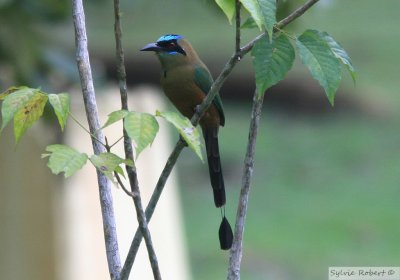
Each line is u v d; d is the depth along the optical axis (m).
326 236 19.52
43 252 10.06
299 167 24.78
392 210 21.23
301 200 22.17
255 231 19.86
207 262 18.00
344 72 31.88
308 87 30.47
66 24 11.93
